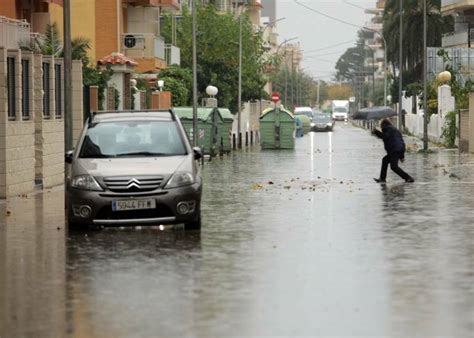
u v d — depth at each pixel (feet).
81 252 71.31
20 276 61.36
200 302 52.37
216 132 224.94
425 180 142.82
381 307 50.75
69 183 82.64
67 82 110.52
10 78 117.29
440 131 281.74
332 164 188.44
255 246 73.36
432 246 73.20
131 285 57.72
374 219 91.35
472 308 50.37
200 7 341.00
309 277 59.82
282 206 104.22
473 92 227.20
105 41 244.83
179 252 70.59
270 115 272.51
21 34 167.73
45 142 130.93
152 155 85.66
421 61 446.19
